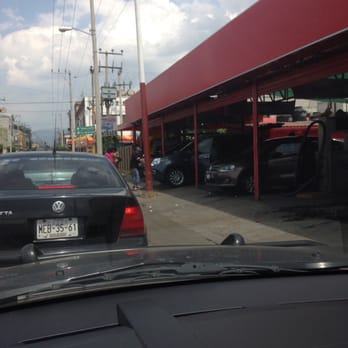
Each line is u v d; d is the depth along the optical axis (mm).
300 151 12859
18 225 4152
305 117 24266
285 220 9453
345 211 9664
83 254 3090
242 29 10805
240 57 11031
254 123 12047
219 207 11984
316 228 8477
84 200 4336
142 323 1773
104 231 4426
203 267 2588
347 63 8820
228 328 1756
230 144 16859
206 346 1599
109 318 1909
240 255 2969
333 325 1803
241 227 9289
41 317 1961
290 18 8836
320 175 12453
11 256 4047
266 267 2592
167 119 20281
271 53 9594
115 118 52906
